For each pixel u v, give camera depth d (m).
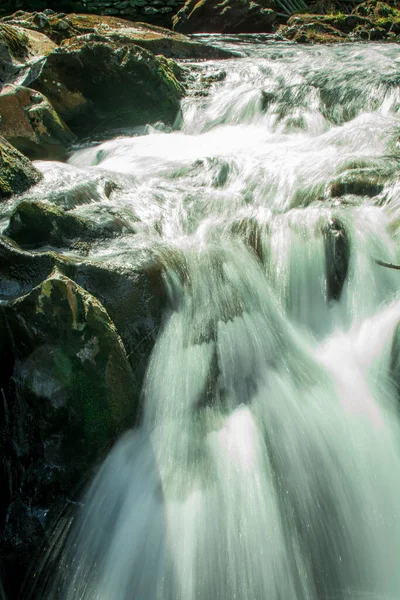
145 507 2.87
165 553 2.70
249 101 7.81
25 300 3.05
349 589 2.69
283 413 3.18
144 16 16.88
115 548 2.79
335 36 14.77
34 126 6.84
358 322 3.78
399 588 2.72
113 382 3.04
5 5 16.09
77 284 3.26
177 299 3.62
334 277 3.95
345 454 3.02
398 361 3.40
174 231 4.36
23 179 4.76
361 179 4.62
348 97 7.51
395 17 15.85
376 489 2.95
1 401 3.17
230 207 4.70
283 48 12.51
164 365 3.37
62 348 3.01
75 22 12.03
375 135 5.86
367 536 2.83
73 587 2.74
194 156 6.31
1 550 2.91
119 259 3.65
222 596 2.57
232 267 3.84
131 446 3.08
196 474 2.93
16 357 3.13
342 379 3.38
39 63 7.73
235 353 3.47
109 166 6.26
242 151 6.27
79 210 4.36
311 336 3.77
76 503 2.93
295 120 7.19
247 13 15.66
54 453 2.95
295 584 2.64
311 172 5.06
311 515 2.83
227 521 2.74
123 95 8.01
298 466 2.96
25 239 3.90
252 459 2.93
